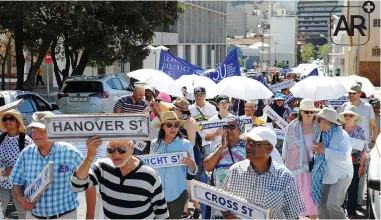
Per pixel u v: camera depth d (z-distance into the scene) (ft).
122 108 36.60
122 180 16.05
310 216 26.05
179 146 23.26
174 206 23.21
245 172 16.81
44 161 19.16
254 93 37.93
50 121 14.25
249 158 16.57
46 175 18.17
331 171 25.26
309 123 26.12
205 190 16.46
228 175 17.22
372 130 34.96
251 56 333.21
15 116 23.54
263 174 16.65
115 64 145.59
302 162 26.13
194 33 203.62
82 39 78.79
